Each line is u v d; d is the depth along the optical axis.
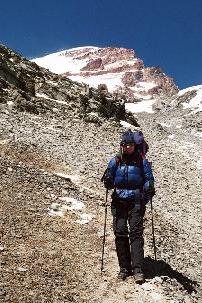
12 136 25.91
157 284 10.67
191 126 78.06
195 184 30.64
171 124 82.12
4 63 41.91
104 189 20.58
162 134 55.88
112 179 11.23
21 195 15.40
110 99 53.06
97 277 11.02
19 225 13.00
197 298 11.21
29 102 38.81
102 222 14.94
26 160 21.52
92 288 10.54
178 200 25.34
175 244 15.73
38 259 11.28
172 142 50.25
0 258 10.83
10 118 32.06
